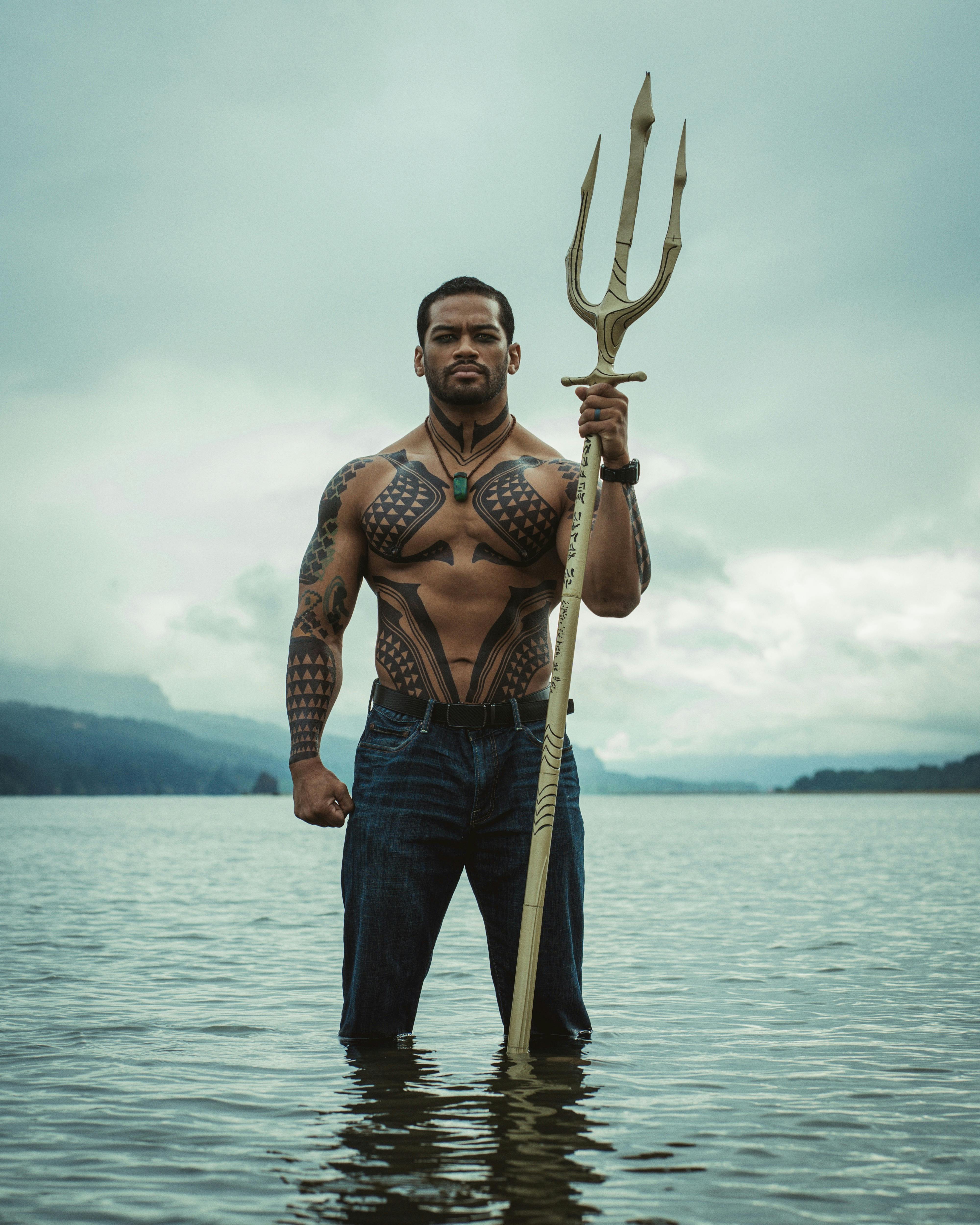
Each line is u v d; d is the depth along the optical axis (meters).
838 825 42.75
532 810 3.27
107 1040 3.57
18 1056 3.31
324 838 31.09
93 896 10.56
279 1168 2.18
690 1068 3.08
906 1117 2.56
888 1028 3.78
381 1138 2.37
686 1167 2.18
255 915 8.68
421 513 3.39
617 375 3.16
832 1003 4.35
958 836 29.19
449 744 3.27
